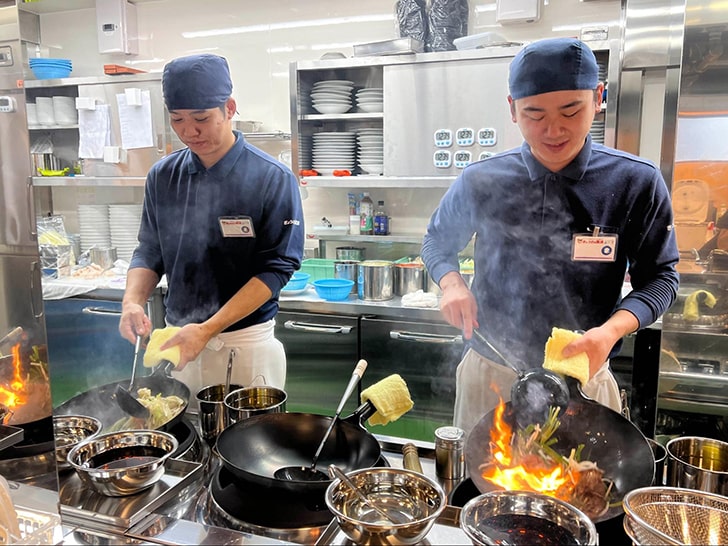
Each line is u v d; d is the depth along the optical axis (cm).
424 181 282
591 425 111
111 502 108
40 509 107
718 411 132
